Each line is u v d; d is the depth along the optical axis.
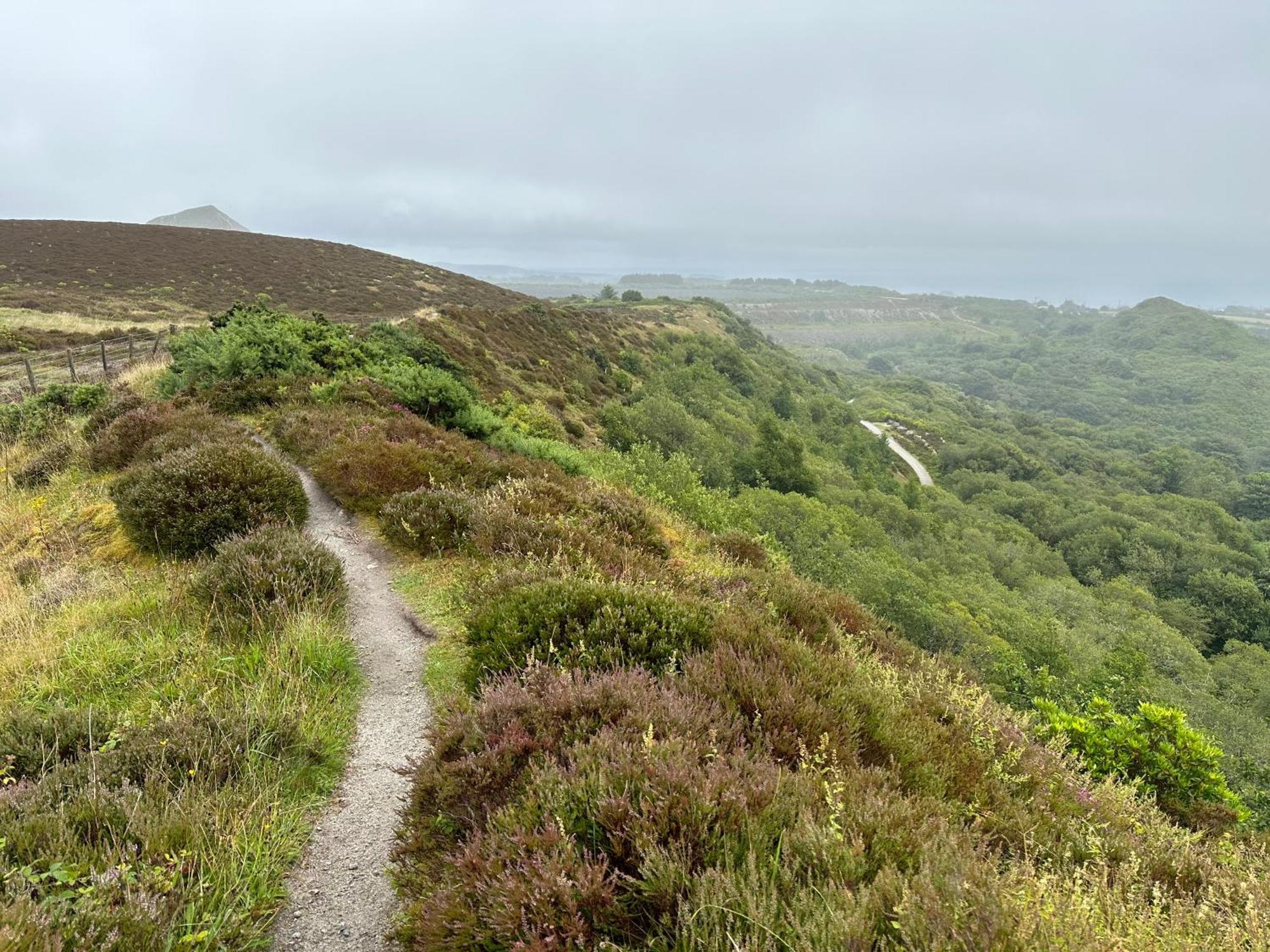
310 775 3.74
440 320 36.16
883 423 120.31
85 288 46.19
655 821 2.39
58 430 12.84
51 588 6.55
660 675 4.12
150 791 3.16
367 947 2.63
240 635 5.23
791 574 10.68
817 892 2.09
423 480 9.63
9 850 2.61
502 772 2.99
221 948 2.43
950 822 3.08
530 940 2.00
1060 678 13.52
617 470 18.12
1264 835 4.51
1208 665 36.38
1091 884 2.72
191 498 7.09
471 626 5.10
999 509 79.62
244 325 16.17
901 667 6.97
